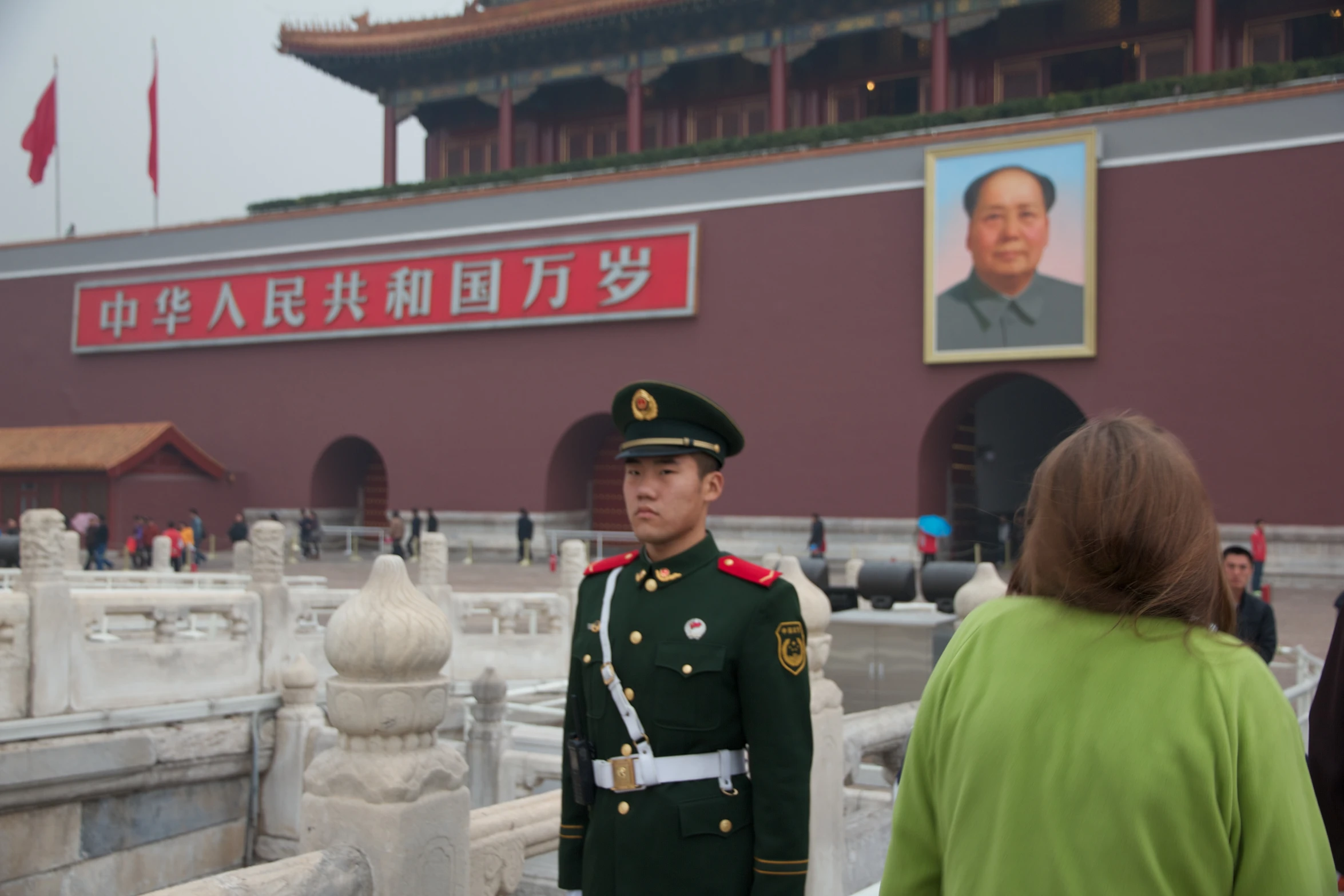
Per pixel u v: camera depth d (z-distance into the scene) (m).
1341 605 4.07
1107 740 2.09
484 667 13.16
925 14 31.56
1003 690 2.25
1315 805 2.10
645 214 31.88
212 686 10.30
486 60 37.66
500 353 33.88
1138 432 2.31
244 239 37.41
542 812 5.14
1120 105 27.05
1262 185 25.38
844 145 29.67
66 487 35.41
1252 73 25.80
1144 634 2.18
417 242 34.91
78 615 9.30
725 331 30.80
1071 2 32.47
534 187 33.34
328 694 3.96
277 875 3.46
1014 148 27.16
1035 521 2.40
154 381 38.72
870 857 6.85
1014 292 27.09
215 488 37.09
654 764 3.57
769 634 3.58
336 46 37.62
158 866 9.70
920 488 28.56
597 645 3.77
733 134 37.16
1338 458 24.52
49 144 40.62
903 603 14.30
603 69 36.12
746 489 30.23
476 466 33.97
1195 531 2.22
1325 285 24.75
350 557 35.06
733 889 3.50
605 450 35.66
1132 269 26.41
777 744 3.52
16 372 40.69
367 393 35.66
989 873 2.15
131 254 39.03
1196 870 2.02
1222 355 25.56
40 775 8.73
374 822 3.79
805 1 32.75
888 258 28.92
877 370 28.92
